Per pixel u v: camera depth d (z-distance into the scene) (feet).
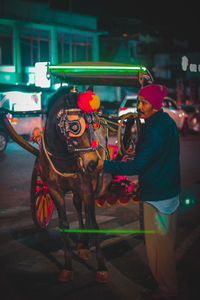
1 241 17.49
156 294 12.30
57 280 13.70
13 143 58.54
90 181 13.34
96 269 14.58
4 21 86.43
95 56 109.70
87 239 15.76
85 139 12.57
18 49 88.69
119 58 124.98
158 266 11.93
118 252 16.10
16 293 12.75
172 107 67.62
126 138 16.06
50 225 19.77
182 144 56.70
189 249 16.42
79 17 105.40
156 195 11.60
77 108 12.51
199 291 12.87
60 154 13.12
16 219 20.79
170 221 11.75
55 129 12.99
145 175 11.74
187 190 27.04
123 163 11.84
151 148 11.36
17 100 57.62
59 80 18.08
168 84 128.77
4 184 29.37
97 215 21.45
